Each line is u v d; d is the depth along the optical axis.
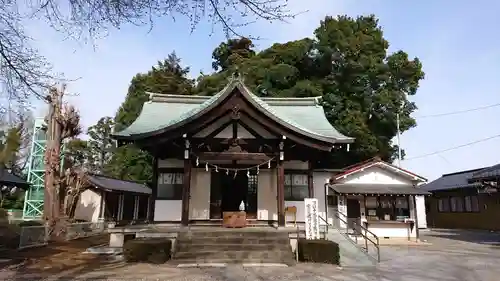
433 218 35.78
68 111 18.02
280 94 33.81
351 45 34.62
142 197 33.62
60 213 17.97
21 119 6.36
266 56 39.03
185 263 11.22
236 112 14.59
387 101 33.53
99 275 9.48
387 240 20.20
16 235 16.58
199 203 16.19
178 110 20.28
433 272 10.64
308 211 12.78
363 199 20.78
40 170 26.22
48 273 9.78
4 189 32.28
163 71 45.09
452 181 34.16
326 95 33.56
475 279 9.70
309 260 11.70
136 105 38.25
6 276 9.39
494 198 28.08
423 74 37.75
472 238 22.84
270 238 12.48
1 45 5.60
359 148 32.31
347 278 9.47
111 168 41.16
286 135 14.82
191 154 14.72
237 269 10.38
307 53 37.12
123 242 13.98
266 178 16.69
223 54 45.19
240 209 15.29
